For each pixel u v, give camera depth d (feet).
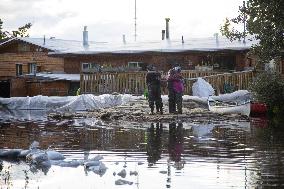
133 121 61.87
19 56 137.49
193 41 115.96
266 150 34.45
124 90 94.12
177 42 117.19
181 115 64.75
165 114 66.28
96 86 96.32
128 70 107.04
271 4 63.87
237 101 73.51
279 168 27.43
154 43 119.75
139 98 86.63
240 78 84.64
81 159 31.30
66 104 91.35
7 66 139.03
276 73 73.31
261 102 69.77
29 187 23.41
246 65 103.50
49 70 133.59
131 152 34.19
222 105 69.00
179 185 23.40
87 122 61.46
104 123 59.52
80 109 86.99
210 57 108.99
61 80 114.42
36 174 26.50
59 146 37.78
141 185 23.47
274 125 54.54
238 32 71.61
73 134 46.80
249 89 73.05
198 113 67.05
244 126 53.42
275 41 66.03
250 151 34.01
